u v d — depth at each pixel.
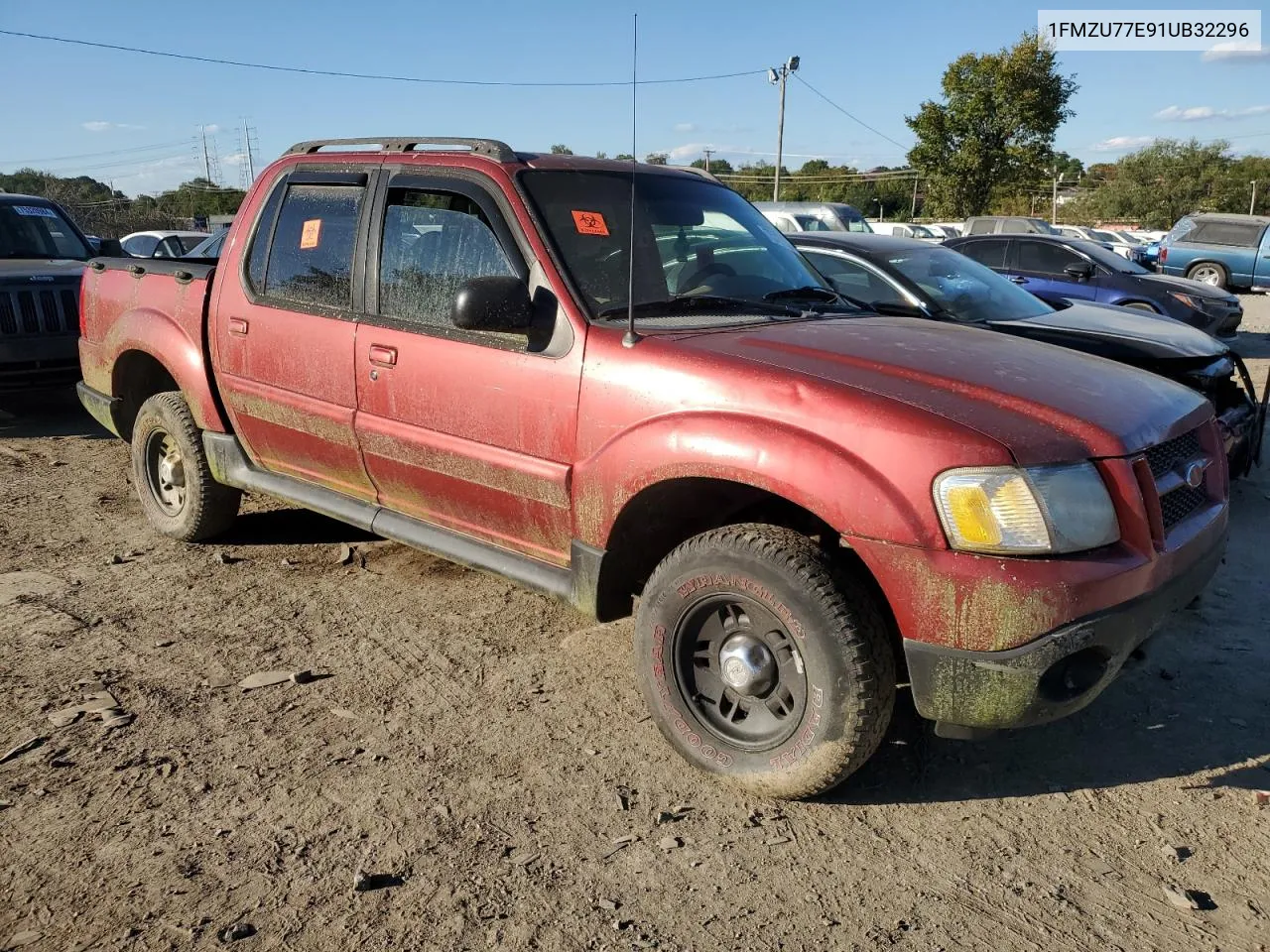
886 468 2.66
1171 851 2.80
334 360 4.04
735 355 3.04
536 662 3.97
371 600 4.57
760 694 3.03
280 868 2.71
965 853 2.81
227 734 3.39
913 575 2.64
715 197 4.28
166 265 5.08
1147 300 10.81
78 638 4.11
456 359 3.60
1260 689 3.75
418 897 2.60
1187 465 3.06
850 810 3.01
